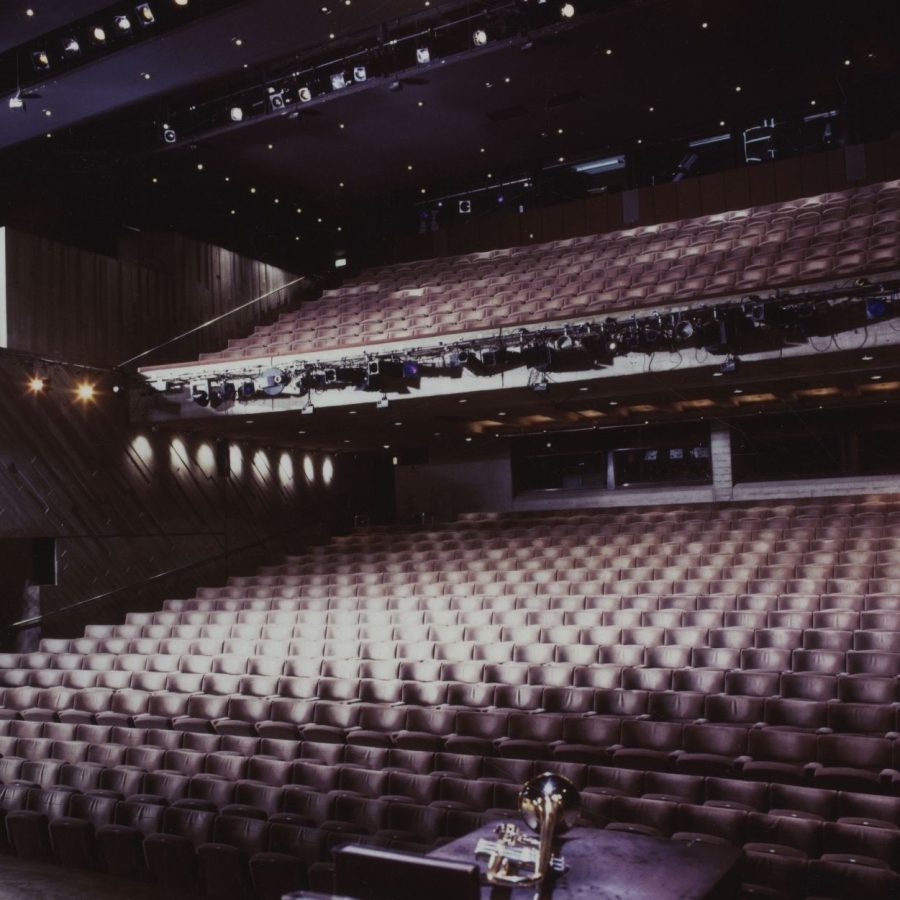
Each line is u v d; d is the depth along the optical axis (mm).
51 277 13367
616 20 12195
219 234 17391
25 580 13227
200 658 10781
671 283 13117
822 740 6914
